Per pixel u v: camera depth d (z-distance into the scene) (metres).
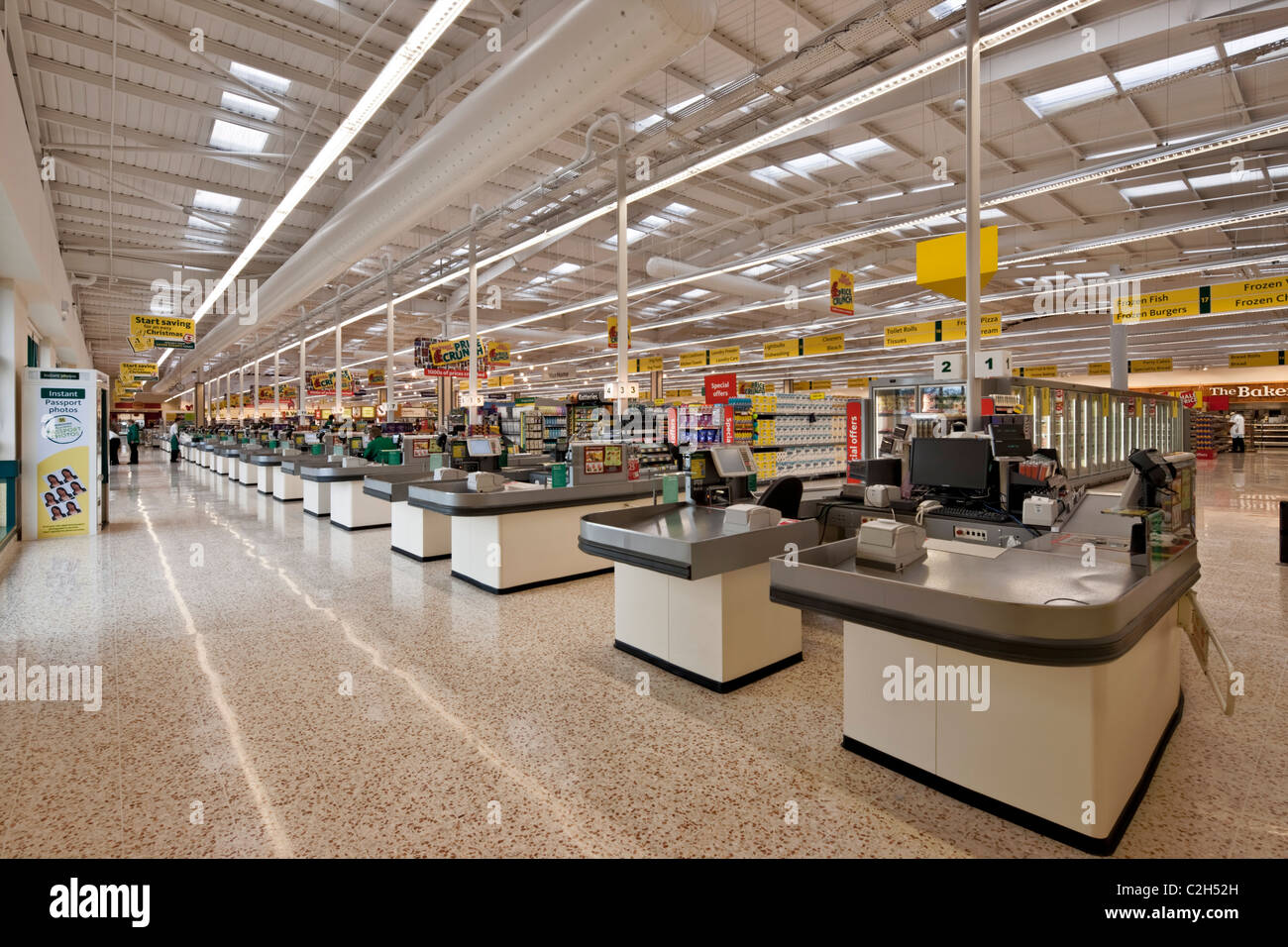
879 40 7.06
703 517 4.11
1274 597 4.82
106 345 28.84
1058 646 1.90
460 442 7.74
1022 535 3.29
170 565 6.14
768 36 7.04
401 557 6.53
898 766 2.45
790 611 3.55
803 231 12.80
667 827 2.13
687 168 7.28
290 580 5.52
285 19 6.44
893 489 3.80
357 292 15.78
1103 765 1.98
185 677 3.41
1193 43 6.97
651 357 22.64
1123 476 11.68
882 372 33.88
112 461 20.89
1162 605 2.30
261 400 35.50
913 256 14.20
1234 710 2.97
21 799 2.30
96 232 12.39
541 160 9.92
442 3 4.26
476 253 11.43
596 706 3.04
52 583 5.42
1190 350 25.75
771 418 12.84
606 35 4.33
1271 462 22.17
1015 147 9.52
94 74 7.23
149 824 2.16
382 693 3.20
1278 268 15.04
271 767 2.52
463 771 2.48
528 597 4.97
